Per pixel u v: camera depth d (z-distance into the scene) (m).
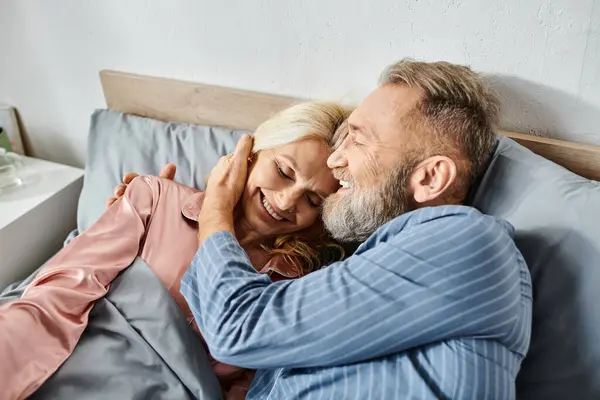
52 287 0.96
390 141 0.88
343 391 0.76
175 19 1.30
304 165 1.02
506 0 0.98
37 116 1.68
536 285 0.87
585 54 0.96
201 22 1.28
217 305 0.83
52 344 0.91
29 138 1.74
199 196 1.12
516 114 1.07
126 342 0.96
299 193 1.03
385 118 0.89
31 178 1.52
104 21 1.39
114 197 1.18
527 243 0.88
